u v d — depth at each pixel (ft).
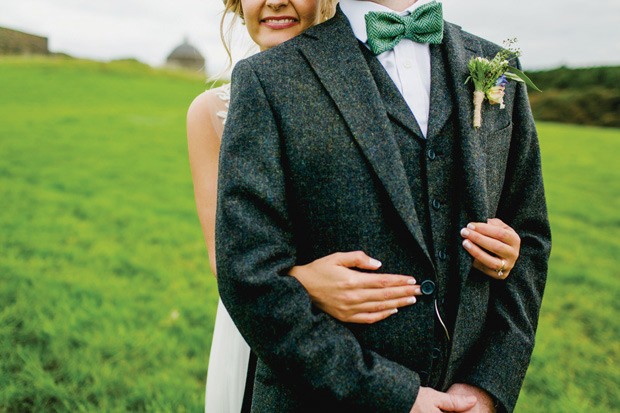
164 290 14.07
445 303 3.95
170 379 9.48
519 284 4.29
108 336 10.75
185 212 22.98
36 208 21.17
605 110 128.77
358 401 3.47
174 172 32.14
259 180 3.61
